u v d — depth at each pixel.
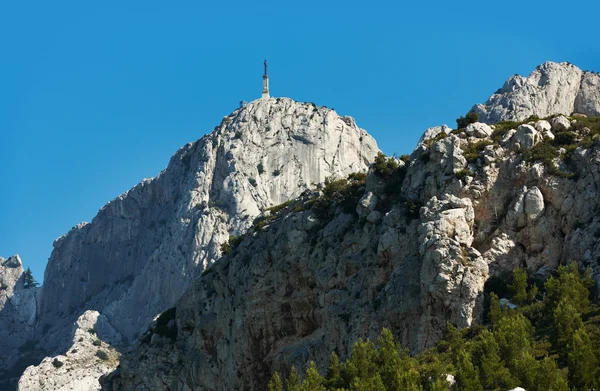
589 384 94.25
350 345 122.94
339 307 130.50
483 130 131.25
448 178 126.00
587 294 110.06
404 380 101.19
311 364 116.94
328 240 139.00
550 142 126.19
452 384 99.56
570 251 116.00
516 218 120.62
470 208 122.06
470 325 112.94
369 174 137.88
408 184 131.50
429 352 110.50
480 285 115.56
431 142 136.25
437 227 119.25
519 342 103.62
